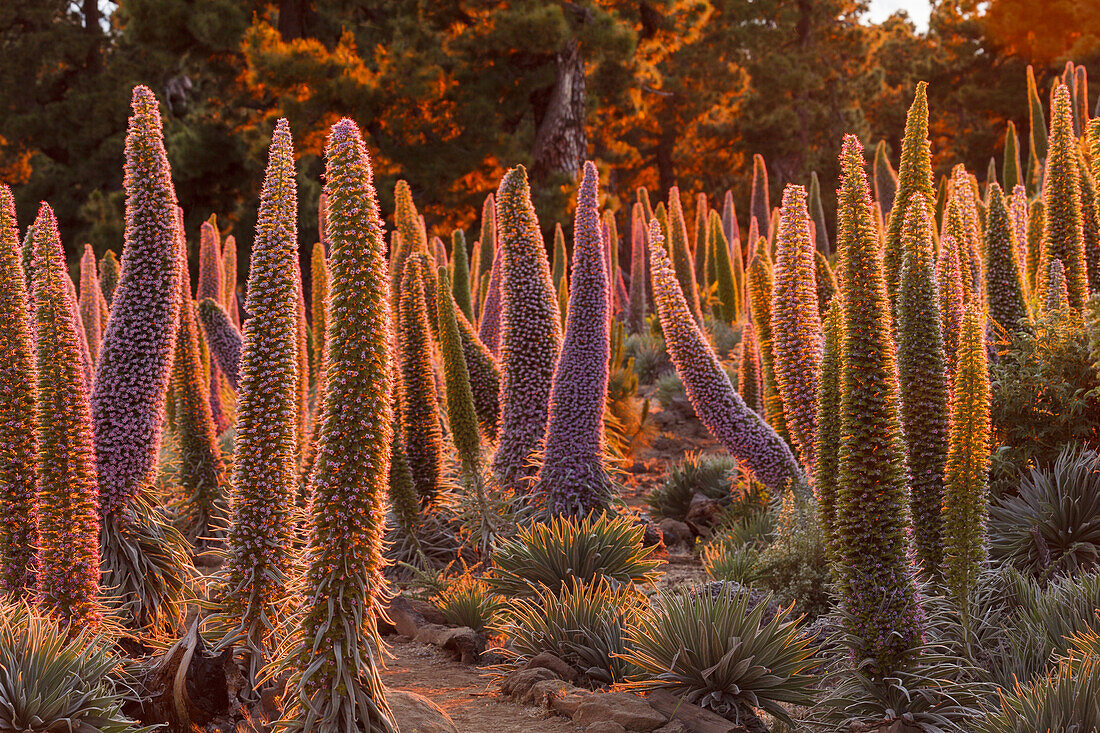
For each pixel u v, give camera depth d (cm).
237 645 552
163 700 538
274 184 531
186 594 680
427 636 772
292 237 538
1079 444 796
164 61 3472
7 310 551
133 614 632
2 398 552
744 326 1325
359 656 475
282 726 486
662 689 593
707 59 4956
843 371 569
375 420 469
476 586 828
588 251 966
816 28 5506
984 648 622
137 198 643
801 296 821
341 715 467
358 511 468
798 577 798
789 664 591
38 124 4169
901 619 567
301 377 920
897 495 567
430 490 1032
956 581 609
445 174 3033
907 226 655
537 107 3100
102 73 4453
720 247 2234
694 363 913
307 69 2780
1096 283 938
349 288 461
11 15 4431
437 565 959
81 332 820
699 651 592
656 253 923
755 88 5153
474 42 2834
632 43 2838
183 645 550
